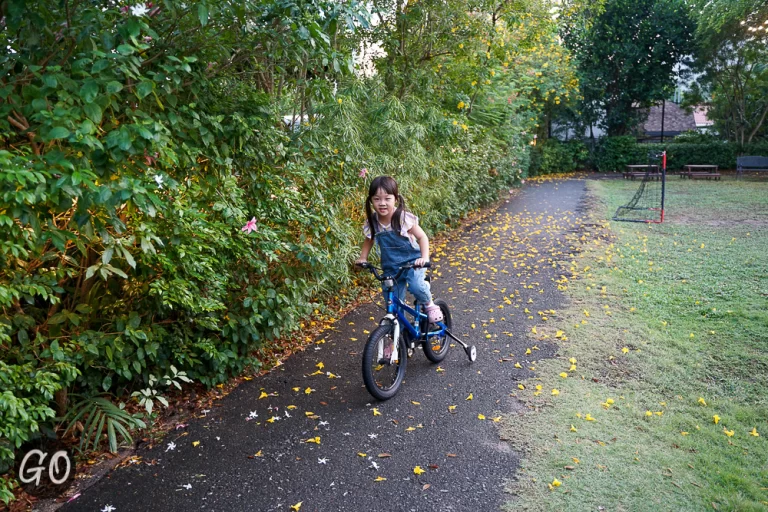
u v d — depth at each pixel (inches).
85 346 123.6
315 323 226.2
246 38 145.8
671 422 143.6
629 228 414.3
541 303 246.8
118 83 100.3
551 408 152.2
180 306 151.8
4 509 112.4
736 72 886.4
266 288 175.5
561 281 279.3
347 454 132.6
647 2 946.7
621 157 999.0
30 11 100.0
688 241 356.8
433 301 184.9
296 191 183.6
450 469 125.7
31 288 108.0
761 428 139.7
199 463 129.3
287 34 144.5
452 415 150.6
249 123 156.8
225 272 156.9
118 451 133.6
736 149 919.0
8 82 106.1
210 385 163.9
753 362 176.4
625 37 965.8
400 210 161.0
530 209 546.0
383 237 163.6
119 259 133.8
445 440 137.9
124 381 149.9
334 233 200.8
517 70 627.5
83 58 104.7
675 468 123.7
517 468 125.3
